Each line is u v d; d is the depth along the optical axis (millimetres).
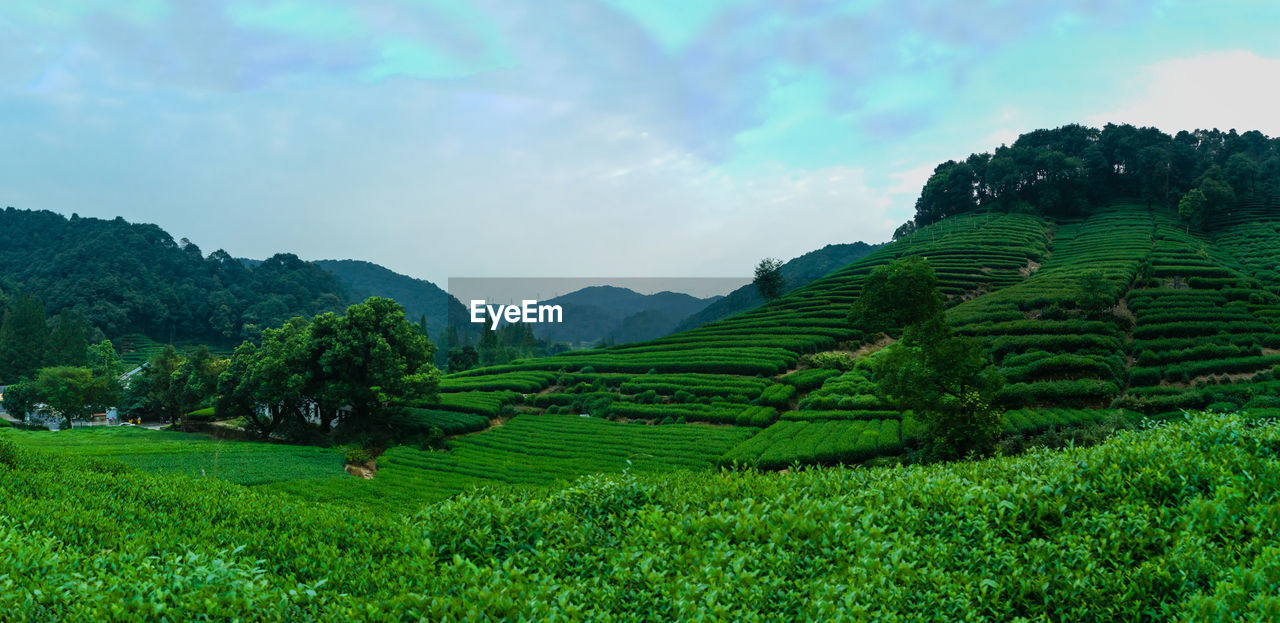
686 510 13602
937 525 12133
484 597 9422
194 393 67125
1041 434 45125
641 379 71250
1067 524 11609
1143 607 9477
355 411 60094
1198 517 10953
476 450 54031
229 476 39406
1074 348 61562
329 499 36750
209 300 188000
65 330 113938
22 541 13422
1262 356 58938
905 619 9141
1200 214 117875
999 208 148500
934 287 62188
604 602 9883
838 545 11234
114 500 21922
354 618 9438
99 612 9469
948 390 39812
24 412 83938
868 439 46438
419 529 14477
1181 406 50250
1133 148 146000
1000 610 9812
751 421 57125
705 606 9062
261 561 12383
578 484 15312
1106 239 114125
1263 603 8164
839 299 97750
